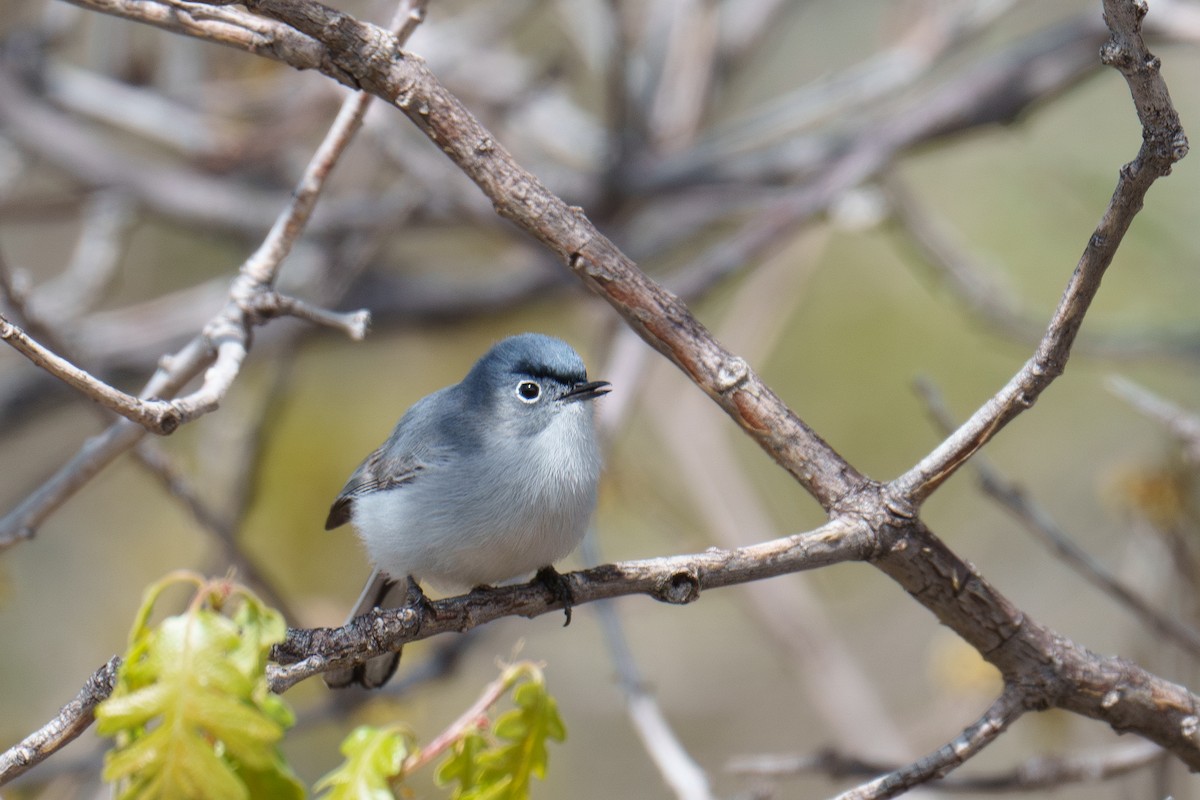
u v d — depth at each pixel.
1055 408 14.86
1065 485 14.48
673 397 13.48
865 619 15.14
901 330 14.57
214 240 14.02
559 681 14.84
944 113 11.38
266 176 14.03
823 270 14.95
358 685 6.85
